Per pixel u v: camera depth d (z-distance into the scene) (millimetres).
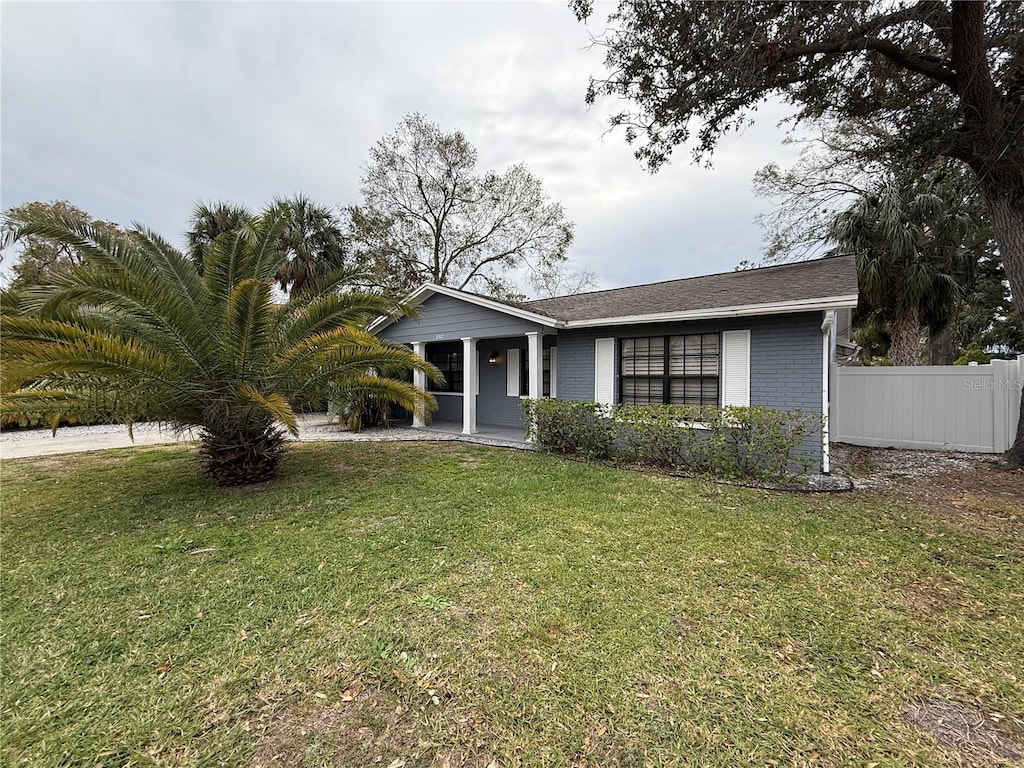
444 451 8258
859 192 11820
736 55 6258
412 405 6965
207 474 6262
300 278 14148
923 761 1716
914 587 3035
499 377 11828
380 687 2133
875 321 12203
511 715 1953
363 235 20078
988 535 3936
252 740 1840
